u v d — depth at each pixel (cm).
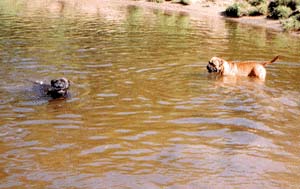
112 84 1016
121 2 4103
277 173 569
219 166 584
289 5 3048
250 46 1758
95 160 593
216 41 1870
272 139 691
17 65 1185
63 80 904
